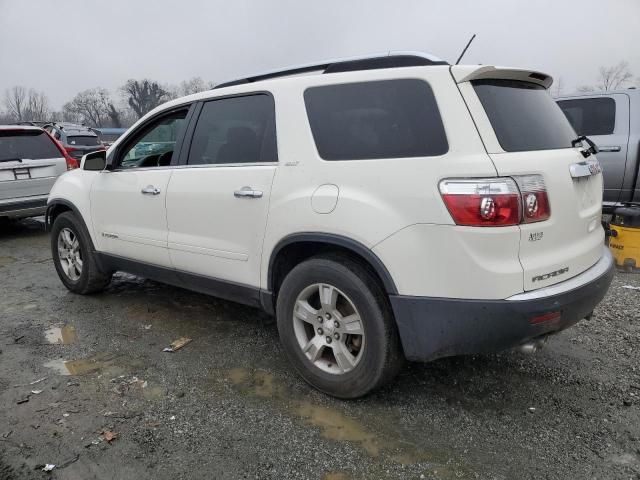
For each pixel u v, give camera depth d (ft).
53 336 13.26
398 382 10.59
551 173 8.49
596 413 9.49
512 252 7.98
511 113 8.90
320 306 9.94
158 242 12.92
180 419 9.41
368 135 9.20
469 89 8.51
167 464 8.21
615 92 22.31
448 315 8.29
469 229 7.91
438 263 8.21
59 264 16.74
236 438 8.84
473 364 11.34
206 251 11.73
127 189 13.64
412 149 8.63
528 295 8.09
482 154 8.02
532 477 7.84
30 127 26.35
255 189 10.50
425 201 8.24
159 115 13.44
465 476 7.87
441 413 9.51
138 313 14.79
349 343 9.71
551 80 10.30
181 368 11.38
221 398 10.11
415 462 8.19
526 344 8.61
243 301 11.50
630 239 17.94
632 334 12.85
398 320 8.78
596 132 22.57
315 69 10.68
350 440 8.75
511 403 9.84
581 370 11.09
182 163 12.49
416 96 8.82
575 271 9.01
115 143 14.49
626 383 10.53
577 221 9.07
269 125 10.66
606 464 8.09
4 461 8.29
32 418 9.48
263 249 10.50
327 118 9.77
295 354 10.34
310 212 9.48
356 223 8.88
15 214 25.25
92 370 11.35
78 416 9.53
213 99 12.07
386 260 8.61
